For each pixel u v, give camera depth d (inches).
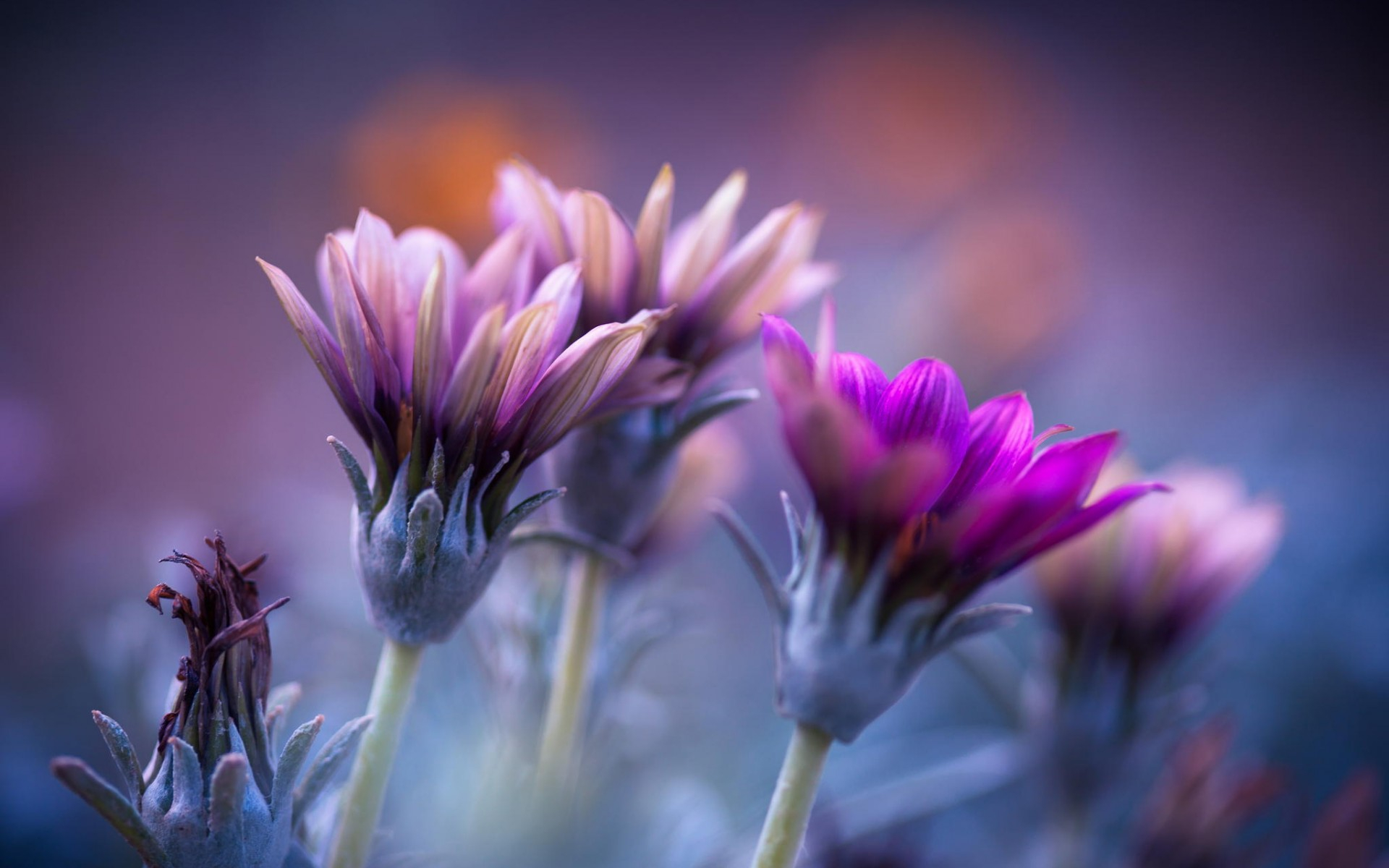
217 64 63.5
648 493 12.3
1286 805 19.3
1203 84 80.1
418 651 11.1
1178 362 49.3
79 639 21.1
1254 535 14.3
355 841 11.0
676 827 14.9
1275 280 60.9
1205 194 70.3
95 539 24.6
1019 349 25.2
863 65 72.4
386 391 10.9
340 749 10.9
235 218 54.5
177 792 10.5
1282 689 24.6
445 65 69.5
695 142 68.9
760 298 12.2
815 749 11.1
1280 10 85.1
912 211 63.5
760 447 24.8
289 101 62.1
